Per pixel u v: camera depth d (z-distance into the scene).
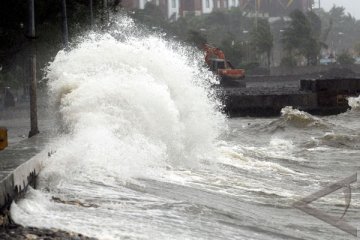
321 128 77.25
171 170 34.78
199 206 24.95
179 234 20.64
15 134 61.78
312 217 26.98
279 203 29.50
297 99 110.88
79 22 96.88
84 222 20.42
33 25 48.66
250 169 40.91
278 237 22.66
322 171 45.28
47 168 27.45
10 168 22.92
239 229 22.83
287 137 71.25
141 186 27.75
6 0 90.38
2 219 19.69
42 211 21.41
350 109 108.38
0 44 96.62
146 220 21.75
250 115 111.31
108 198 24.41
